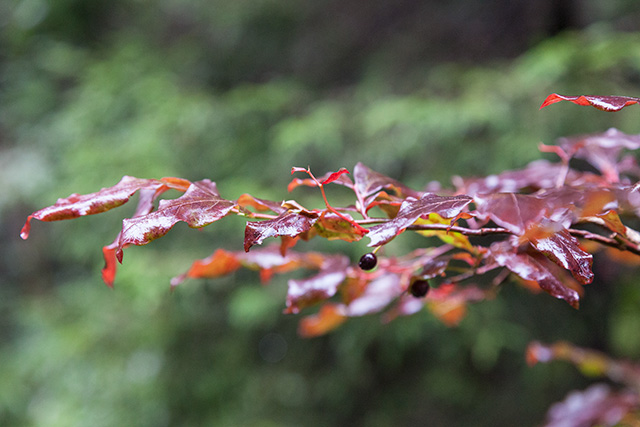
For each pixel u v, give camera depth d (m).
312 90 1.93
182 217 0.45
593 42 1.45
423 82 1.72
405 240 1.41
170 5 2.18
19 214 2.29
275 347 1.79
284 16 2.05
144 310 1.67
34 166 1.94
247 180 1.64
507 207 0.43
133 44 2.03
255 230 0.44
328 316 0.59
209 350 1.72
